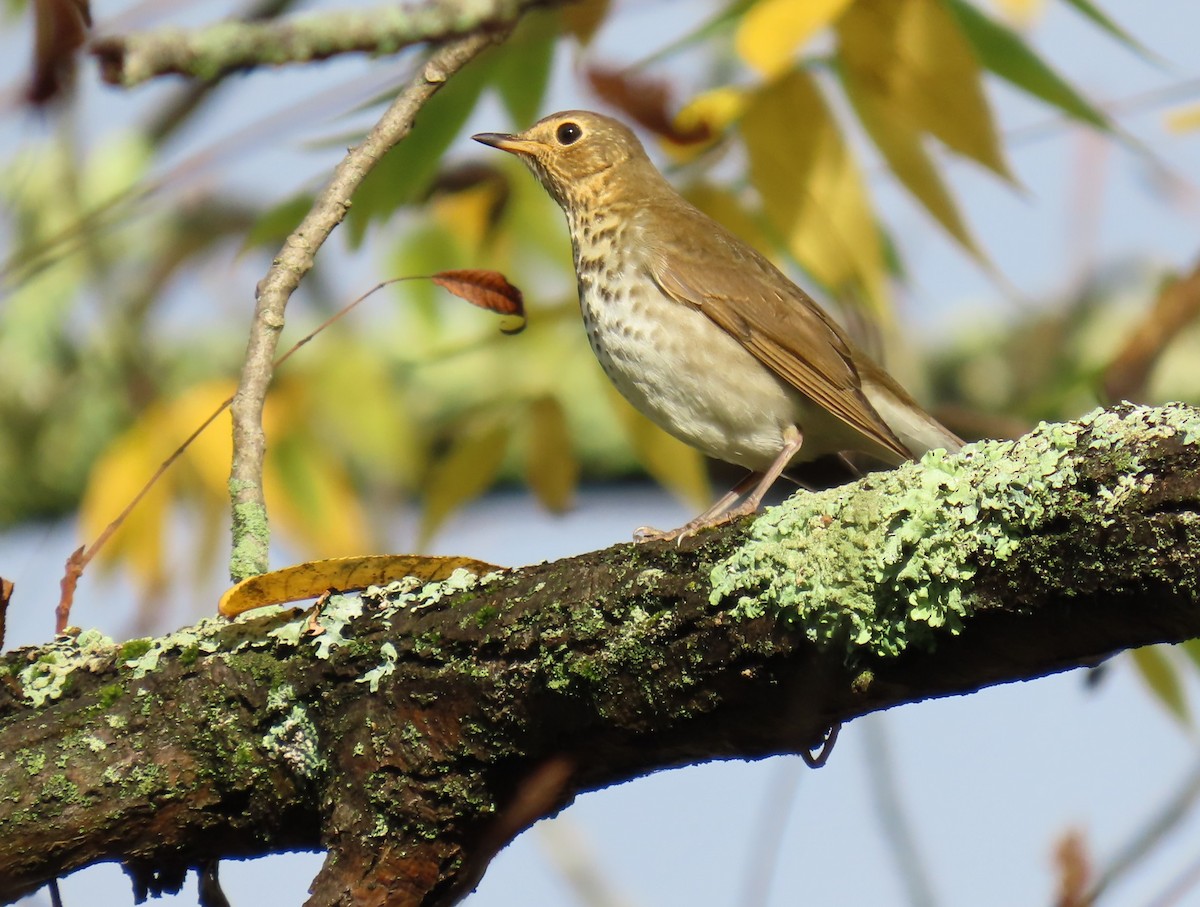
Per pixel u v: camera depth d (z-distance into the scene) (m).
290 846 6.33
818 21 6.53
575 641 5.60
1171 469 4.64
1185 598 4.62
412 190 7.91
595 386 12.28
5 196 9.95
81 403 13.43
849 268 7.54
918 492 5.09
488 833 5.96
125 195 6.27
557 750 5.81
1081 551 4.75
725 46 8.03
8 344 13.23
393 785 5.87
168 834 6.19
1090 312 12.70
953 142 7.23
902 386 10.29
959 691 5.25
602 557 5.73
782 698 5.40
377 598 6.08
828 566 5.18
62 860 6.10
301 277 7.07
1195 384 10.27
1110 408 4.97
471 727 5.81
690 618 5.43
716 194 8.09
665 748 5.73
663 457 9.94
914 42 7.17
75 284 12.89
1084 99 7.49
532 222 9.99
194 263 11.63
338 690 5.97
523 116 7.91
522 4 5.64
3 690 6.24
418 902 5.92
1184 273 8.34
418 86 7.06
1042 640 4.96
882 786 7.65
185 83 5.92
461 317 11.91
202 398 9.27
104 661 6.26
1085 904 6.84
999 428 9.81
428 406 12.08
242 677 6.10
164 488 9.09
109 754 6.09
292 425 10.14
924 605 5.04
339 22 5.34
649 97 7.44
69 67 4.55
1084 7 7.01
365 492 11.50
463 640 5.77
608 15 7.21
